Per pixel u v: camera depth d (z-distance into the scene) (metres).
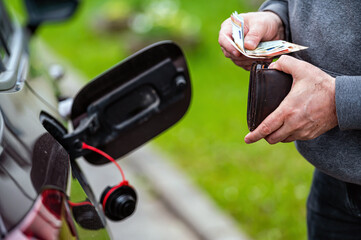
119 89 1.49
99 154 1.54
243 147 3.85
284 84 1.20
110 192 1.42
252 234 2.78
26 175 0.95
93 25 7.23
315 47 1.32
